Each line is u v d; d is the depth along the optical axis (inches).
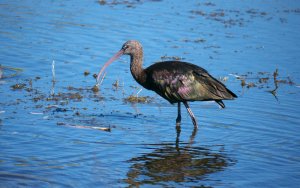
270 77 728.3
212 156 500.4
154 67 589.3
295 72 747.4
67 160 474.6
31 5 995.3
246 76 730.2
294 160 496.1
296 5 1070.4
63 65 738.8
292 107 631.2
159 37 856.3
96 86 666.2
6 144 500.4
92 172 454.3
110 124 566.3
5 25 875.4
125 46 603.5
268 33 895.7
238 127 574.2
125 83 698.8
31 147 497.0
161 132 555.5
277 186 443.8
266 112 615.5
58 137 522.9
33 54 768.3
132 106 628.1
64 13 952.9
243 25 932.0
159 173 459.2
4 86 663.1
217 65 762.2
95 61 758.5
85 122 565.0
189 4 1051.9
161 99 657.6
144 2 1048.2
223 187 438.3
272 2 1090.7
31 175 442.9
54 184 430.0
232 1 1091.3
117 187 430.3
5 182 428.1
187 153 504.7
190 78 571.2
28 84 673.6
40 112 584.7
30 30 860.6
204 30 900.6
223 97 565.9
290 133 557.6
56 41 820.6
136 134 545.3
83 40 828.6
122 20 925.8
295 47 837.8
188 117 604.1
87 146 507.5
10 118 563.2
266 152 512.7
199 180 449.1
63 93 649.6
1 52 767.1
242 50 822.5
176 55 786.8
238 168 476.1
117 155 492.4
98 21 916.0
